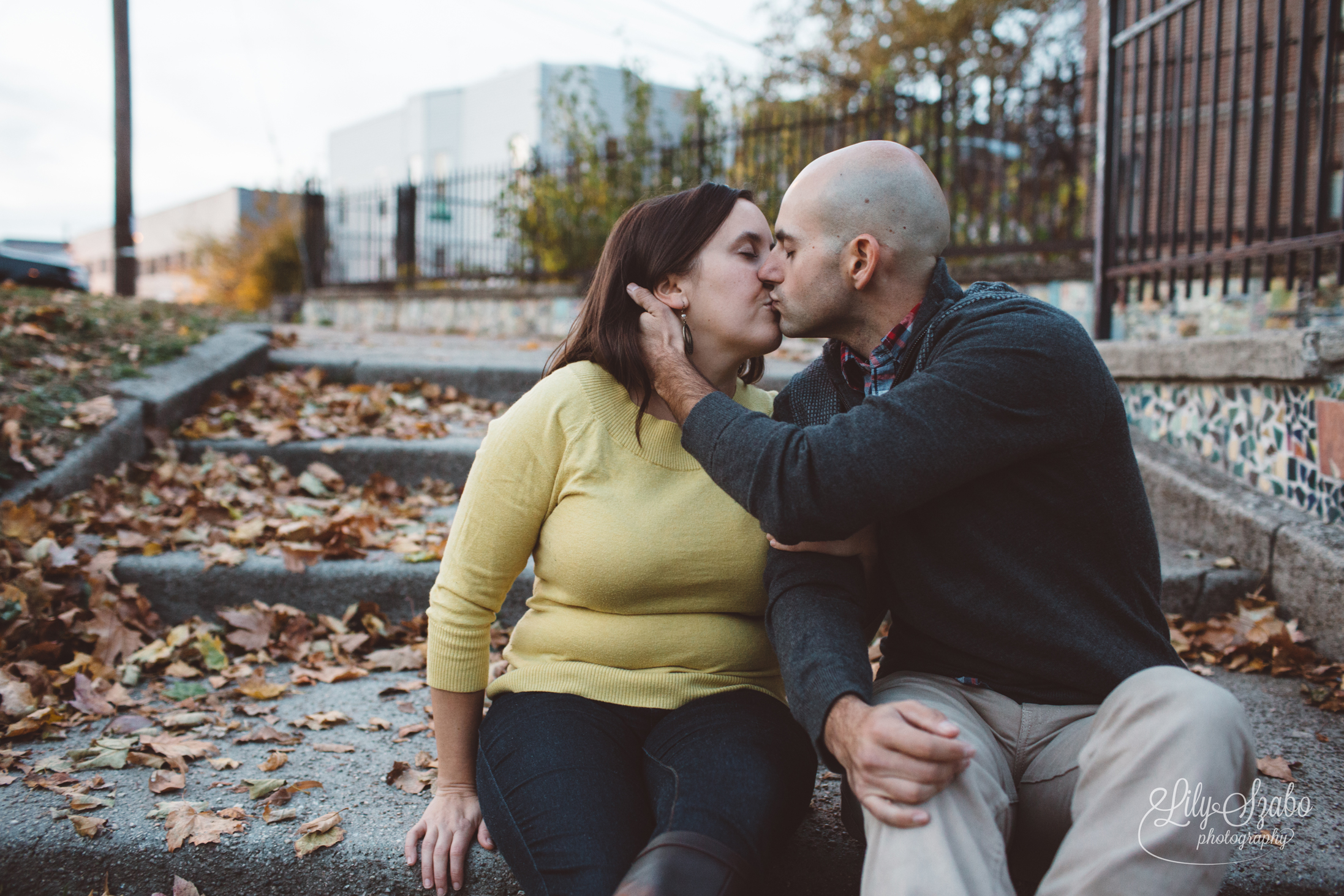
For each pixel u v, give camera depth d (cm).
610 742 145
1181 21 346
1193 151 341
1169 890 111
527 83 2150
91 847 156
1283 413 278
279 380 430
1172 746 113
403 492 345
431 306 938
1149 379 339
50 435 298
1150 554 140
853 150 149
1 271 1357
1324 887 150
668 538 150
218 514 296
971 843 115
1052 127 640
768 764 135
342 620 262
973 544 137
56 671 218
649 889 112
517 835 133
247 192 2475
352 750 196
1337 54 300
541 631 157
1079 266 556
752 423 139
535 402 157
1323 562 245
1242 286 319
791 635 135
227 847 156
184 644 243
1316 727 207
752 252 161
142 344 404
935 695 139
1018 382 130
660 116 928
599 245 854
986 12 1437
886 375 152
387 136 2605
